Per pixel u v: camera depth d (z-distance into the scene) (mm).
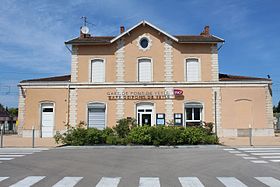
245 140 19422
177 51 22766
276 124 39750
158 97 22188
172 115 22031
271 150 14188
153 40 22891
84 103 22438
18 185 7148
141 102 22250
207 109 22078
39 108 22531
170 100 22156
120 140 16375
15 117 46469
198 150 14180
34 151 14062
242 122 21969
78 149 14820
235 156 12109
